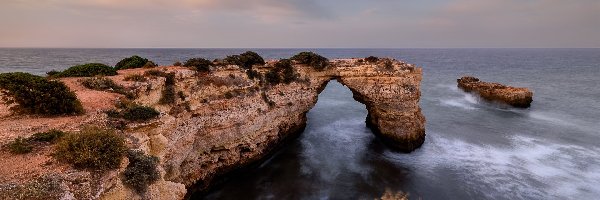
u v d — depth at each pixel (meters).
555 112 57.59
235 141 29.92
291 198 27.62
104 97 22.08
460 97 71.44
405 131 37.66
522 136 43.59
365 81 39.47
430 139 42.06
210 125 27.56
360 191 28.86
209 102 27.73
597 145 40.00
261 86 34.19
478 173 32.31
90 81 25.05
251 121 31.27
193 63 32.72
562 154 37.00
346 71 39.94
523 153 37.34
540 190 28.83
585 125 48.88
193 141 25.64
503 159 35.62
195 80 28.64
